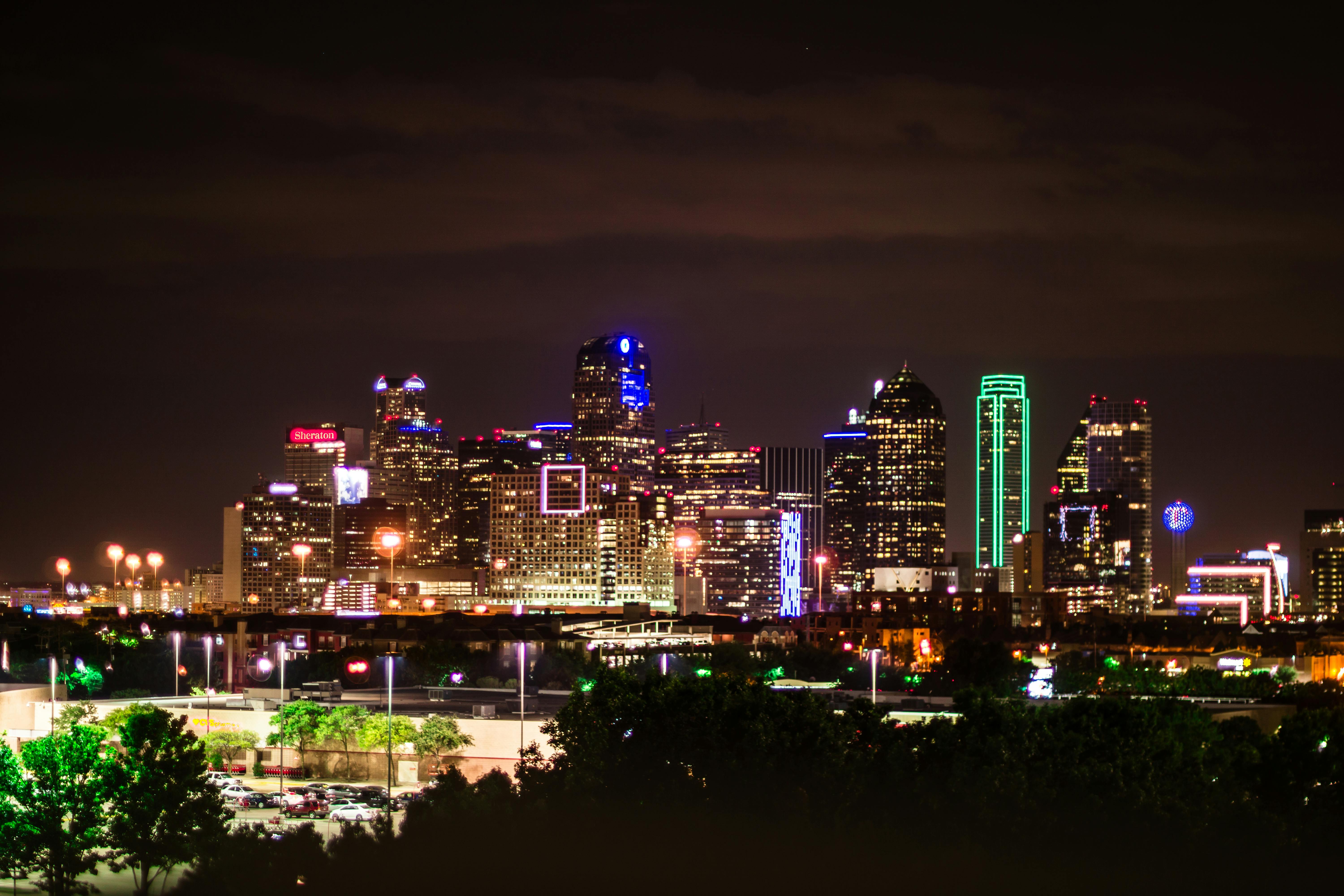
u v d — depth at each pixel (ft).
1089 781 452.35
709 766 448.65
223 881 406.21
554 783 456.45
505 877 402.31
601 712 477.36
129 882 502.38
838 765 448.24
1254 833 443.32
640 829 423.23
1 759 463.42
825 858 415.44
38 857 477.36
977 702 487.61
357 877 398.42
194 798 494.59
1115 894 414.62
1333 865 443.32
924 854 419.95
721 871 409.28
